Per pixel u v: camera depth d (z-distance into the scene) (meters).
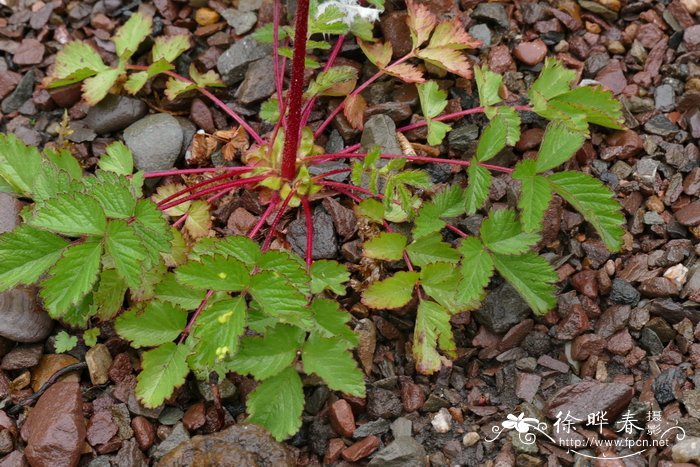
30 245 0.62
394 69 0.72
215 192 0.72
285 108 0.71
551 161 0.65
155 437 0.66
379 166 0.71
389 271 0.70
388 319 0.69
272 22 0.78
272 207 0.70
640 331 0.68
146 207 0.63
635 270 0.70
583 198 0.65
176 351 0.65
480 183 0.66
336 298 0.70
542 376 0.68
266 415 0.63
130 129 0.75
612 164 0.73
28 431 0.65
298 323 0.62
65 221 0.61
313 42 0.69
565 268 0.70
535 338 0.68
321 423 0.66
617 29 0.78
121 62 0.75
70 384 0.66
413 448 0.65
